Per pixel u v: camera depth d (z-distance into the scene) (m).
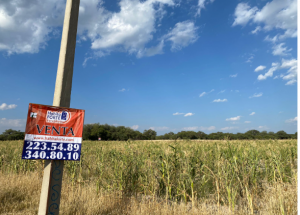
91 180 6.67
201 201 4.93
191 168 5.34
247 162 6.36
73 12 3.25
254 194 5.06
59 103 2.99
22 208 4.50
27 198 4.94
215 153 8.65
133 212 4.13
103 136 66.50
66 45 3.13
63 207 4.26
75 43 3.26
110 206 4.52
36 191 5.46
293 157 8.05
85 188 5.71
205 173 6.36
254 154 7.50
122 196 5.13
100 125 68.31
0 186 5.44
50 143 2.85
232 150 7.57
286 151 9.07
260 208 4.57
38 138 2.80
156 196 5.55
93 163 8.59
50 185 2.85
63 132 2.95
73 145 2.98
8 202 4.64
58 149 2.89
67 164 7.35
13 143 20.12
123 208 4.45
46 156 2.80
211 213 4.14
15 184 5.71
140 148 9.99
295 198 4.20
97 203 4.57
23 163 8.43
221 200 4.95
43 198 2.83
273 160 6.22
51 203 2.84
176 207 4.39
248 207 4.43
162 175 5.70
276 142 14.72
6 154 10.13
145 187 5.59
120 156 6.43
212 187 5.93
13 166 8.38
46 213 2.79
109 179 5.86
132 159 6.20
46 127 2.86
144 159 7.01
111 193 5.29
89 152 11.03
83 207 4.33
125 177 5.61
